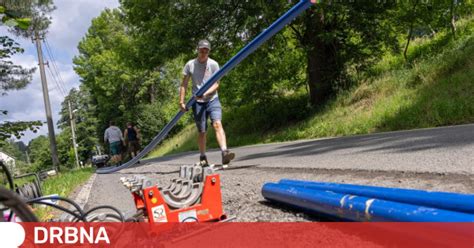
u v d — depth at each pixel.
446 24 14.88
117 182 7.13
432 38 15.87
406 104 10.71
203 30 16.92
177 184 2.44
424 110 9.81
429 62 12.56
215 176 2.45
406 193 2.05
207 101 6.32
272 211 2.94
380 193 2.22
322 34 14.70
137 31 19.48
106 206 2.10
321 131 12.98
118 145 17.00
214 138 22.06
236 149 13.62
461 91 9.79
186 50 17.39
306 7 2.75
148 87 52.75
